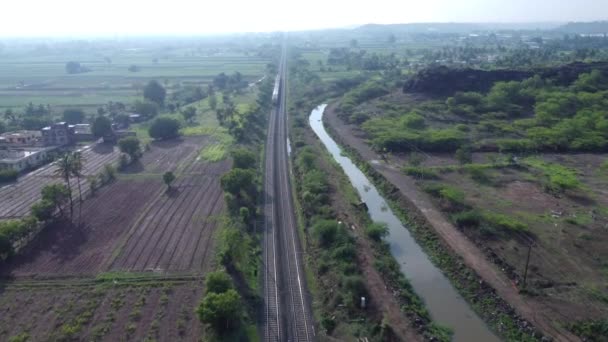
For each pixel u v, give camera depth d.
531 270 64.31
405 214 87.19
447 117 154.88
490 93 171.88
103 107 193.75
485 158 116.75
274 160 121.00
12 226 70.25
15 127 156.12
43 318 54.91
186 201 92.69
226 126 158.88
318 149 130.75
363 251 70.06
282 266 67.69
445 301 60.19
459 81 184.50
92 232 78.69
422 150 124.94
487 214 80.44
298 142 133.62
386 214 89.50
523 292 59.44
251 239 74.75
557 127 133.62
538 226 77.44
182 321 53.84
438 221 81.38
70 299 58.78
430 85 186.50
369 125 149.50
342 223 78.44
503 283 61.97
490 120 149.50
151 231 78.88
